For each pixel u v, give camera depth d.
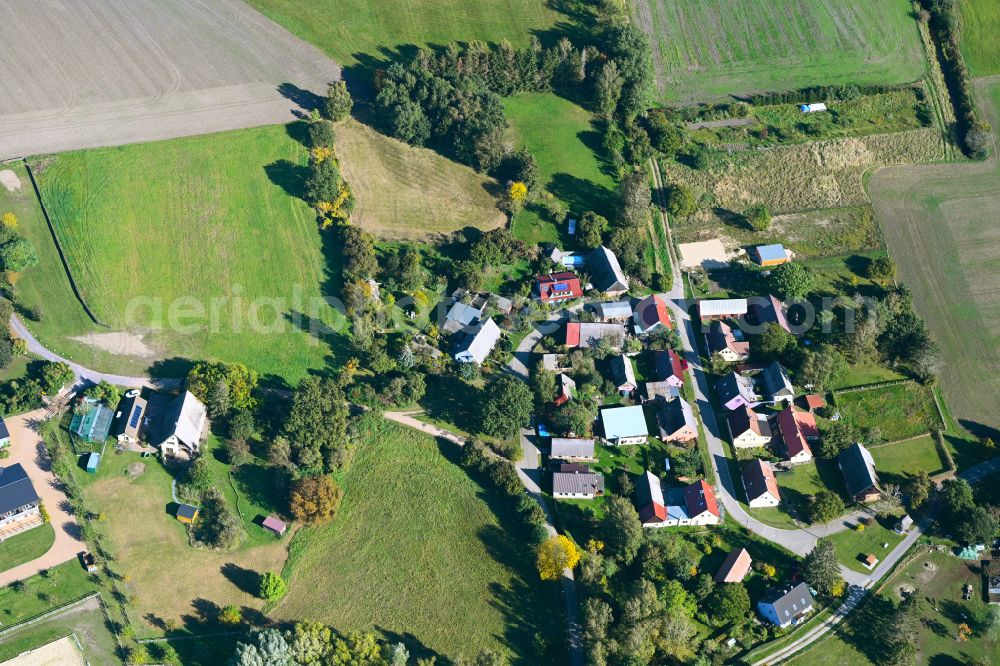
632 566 152.75
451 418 171.62
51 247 186.25
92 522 151.12
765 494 160.25
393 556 153.25
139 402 163.75
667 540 153.88
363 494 160.50
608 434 168.50
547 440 170.00
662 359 178.12
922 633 149.62
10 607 142.12
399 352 176.12
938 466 169.88
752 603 151.25
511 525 157.88
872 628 149.50
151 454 160.38
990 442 172.12
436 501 160.25
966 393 180.00
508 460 166.25
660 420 172.12
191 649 140.62
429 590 149.88
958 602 153.12
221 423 165.62
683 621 142.75
